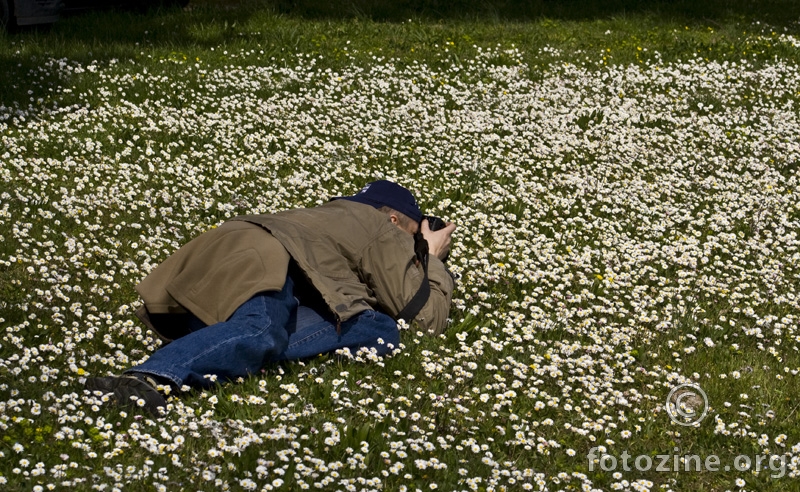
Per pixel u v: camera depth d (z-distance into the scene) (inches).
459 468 165.8
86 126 357.4
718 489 175.2
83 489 144.7
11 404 162.6
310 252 195.9
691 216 335.3
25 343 196.2
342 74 477.4
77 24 522.9
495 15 652.1
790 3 783.1
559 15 685.3
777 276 285.7
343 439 169.0
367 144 374.0
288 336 193.8
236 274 187.3
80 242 253.0
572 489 165.9
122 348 199.9
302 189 326.3
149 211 284.0
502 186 344.5
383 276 208.4
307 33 554.6
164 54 476.4
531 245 287.3
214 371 178.4
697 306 255.1
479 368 207.0
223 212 293.4
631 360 218.2
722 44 601.6
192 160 337.1
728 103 490.9
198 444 163.2
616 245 299.7
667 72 534.0
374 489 155.8
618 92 490.6
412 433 175.8
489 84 483.8
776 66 565.6
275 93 427.8
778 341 240.4
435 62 515.5
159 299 191.2
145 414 168.9
